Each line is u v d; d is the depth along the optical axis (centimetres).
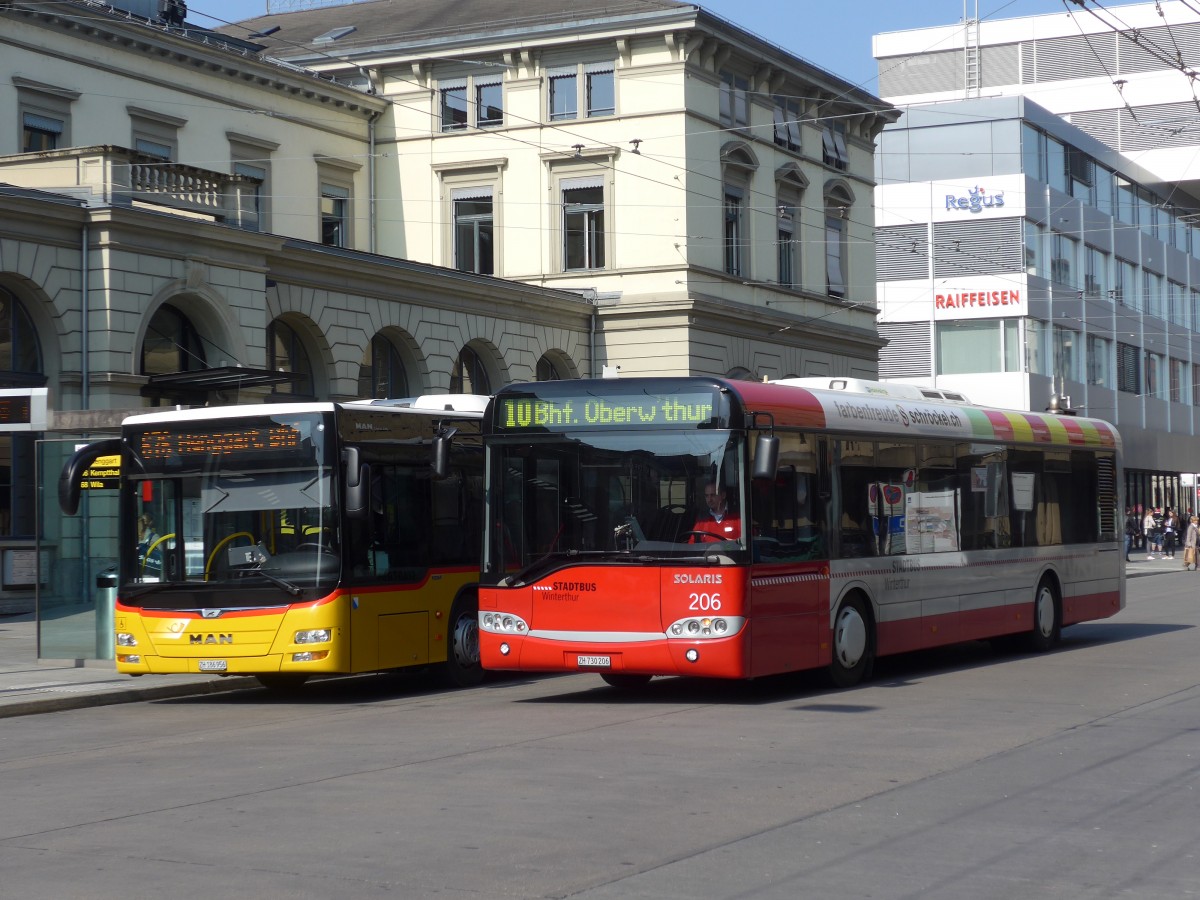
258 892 711
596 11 4191
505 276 4281
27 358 2705
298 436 1617
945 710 1425
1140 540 7056
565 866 764
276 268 3177
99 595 1967
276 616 1591
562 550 1505
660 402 1491
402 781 1028
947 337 6156
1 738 1381
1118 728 1282
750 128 4425
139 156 2802
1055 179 6347
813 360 4772
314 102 4153
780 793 972
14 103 3222
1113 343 6869
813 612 1576
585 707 1504
